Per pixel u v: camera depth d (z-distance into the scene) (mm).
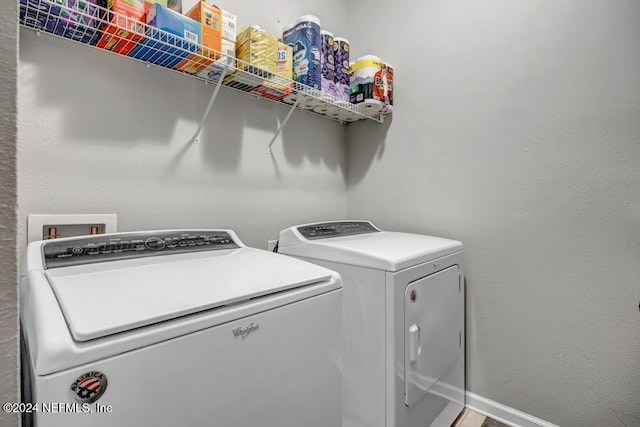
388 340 1221
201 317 679
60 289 703
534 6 1575
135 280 805
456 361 1653
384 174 2137
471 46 1770
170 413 626
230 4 1571
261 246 1754
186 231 1212
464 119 1797
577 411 1499
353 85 1909
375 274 1255
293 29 1622
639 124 1337
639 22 1331
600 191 1425
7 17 369
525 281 1622
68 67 1120
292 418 860
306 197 2021
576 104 1473
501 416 1687
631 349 1373
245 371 749
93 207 1178
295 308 866
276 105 1828
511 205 1653
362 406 1306
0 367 370
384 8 2123
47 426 499
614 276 1401
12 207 374
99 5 1041
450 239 1822
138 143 1292
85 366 533
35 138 1056
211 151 1533
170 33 1102
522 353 1637
